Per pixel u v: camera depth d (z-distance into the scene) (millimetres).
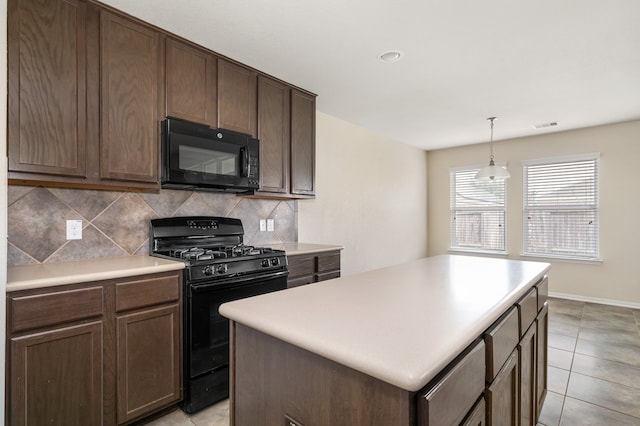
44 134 1678
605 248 4340
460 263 2152
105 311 1657
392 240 5070
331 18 2016
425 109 3715
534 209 4883
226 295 2123
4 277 1261
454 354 781
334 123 4059
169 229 2414
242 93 2600
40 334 1464
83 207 2092
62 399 1526
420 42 2287
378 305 1149
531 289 1634
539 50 2393
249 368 1092
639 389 2291
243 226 3014
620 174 4234
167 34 2154
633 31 2141
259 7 1906
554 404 2125
